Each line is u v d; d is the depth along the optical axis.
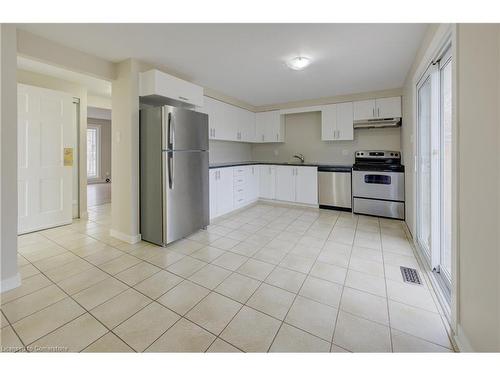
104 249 2.68
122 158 2.89
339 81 3.66
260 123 5.43
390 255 2.53
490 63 1.00
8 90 1.83
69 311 1.62
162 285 1.95
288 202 4.96
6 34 1.81
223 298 1.78
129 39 2.32
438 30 1.72
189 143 3.01
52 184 3.46
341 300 1.75
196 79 3.55
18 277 1.92
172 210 2.79
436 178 2.17
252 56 2.73
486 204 1.04
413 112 2.85
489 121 1.01
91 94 4.43
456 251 1.33
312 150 5.17
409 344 1.33
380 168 3.98
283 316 1.58
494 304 0.98
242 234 3.22
